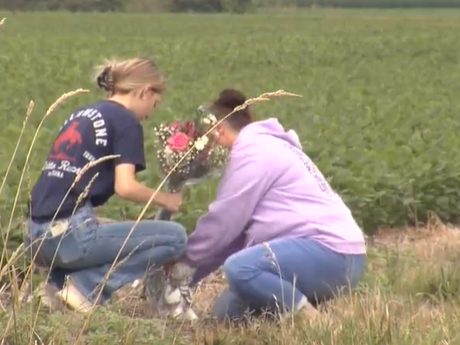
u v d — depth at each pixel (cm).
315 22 12975
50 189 993
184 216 1441
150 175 1706
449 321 959
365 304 995
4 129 2381
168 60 5750
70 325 907
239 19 14112
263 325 962
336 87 3928
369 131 2347
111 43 7625
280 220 1015
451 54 6581
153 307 1055
